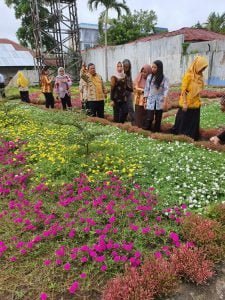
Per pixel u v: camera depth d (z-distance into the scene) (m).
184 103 6.88
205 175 4.68
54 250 3.22
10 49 38.12
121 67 8.52
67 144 6.43
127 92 8.70
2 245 3.22
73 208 4.00
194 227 3.32
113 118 9.27
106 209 3.81
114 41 35.47
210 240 3.15
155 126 7.79
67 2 28.66
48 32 28.69
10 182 4.85
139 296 2.50
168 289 2.64
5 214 3.94
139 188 4.38
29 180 5.02
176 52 22.77
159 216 3.68
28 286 2.78
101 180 4.67
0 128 8.38
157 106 7.50
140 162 5.18
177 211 3.73
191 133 7.08
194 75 6.70
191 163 5.10
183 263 2.88
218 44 20.38
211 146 5.93
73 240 3.36
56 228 3.44
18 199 4.35
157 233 3.29
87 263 3.00
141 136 7.00
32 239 3.37
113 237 3.33
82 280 2.80
